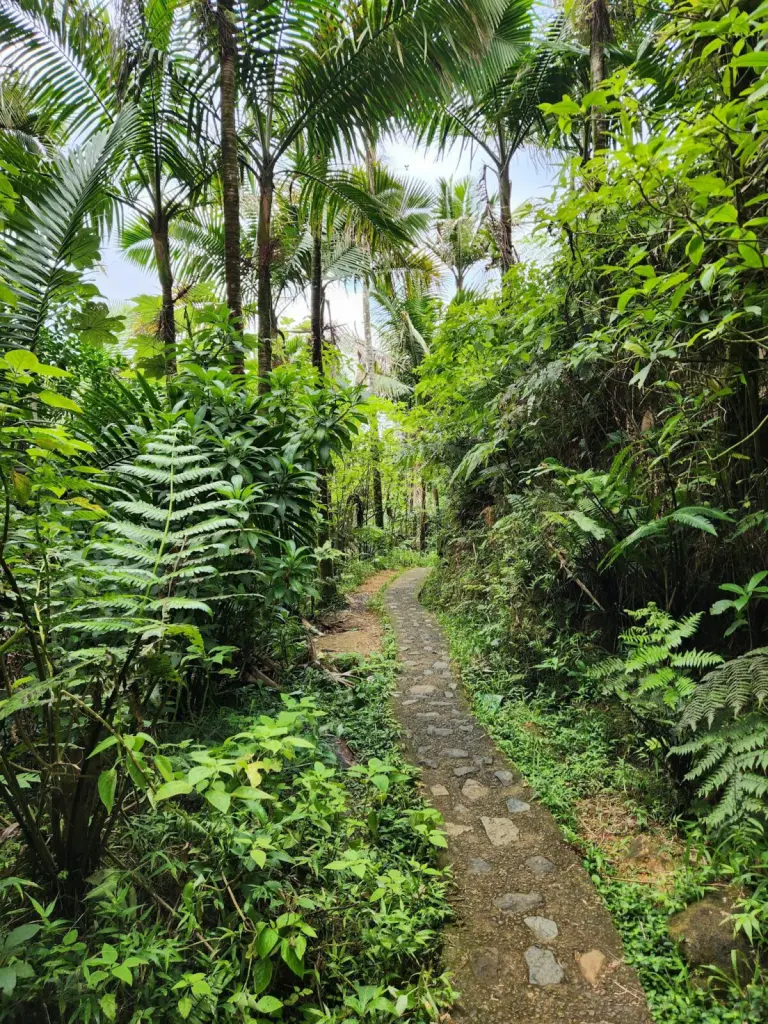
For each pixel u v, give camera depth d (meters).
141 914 1.70
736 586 2.22
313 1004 1.70
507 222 6.24
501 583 4.53
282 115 5.11
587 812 2.72
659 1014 1.71
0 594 1.58
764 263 1.69
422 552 15.23
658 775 2.71
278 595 2.99
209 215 7.42
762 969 1.75
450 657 5.07
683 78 2.69
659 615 2.53
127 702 1.92
